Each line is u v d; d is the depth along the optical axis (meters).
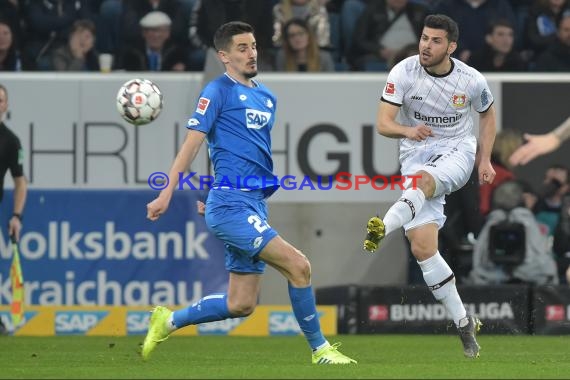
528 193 39.06
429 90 23.89
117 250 38.62
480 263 38.91
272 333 38.09
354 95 39.38
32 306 38.00
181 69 42.81
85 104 39.09
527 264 38.84
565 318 37.47
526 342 33.81
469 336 24.36
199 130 21.91
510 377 18.89
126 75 39.16
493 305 37.66
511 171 39.12
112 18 43.97
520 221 38.69
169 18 42.81
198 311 22.94
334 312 38.25
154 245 38.69
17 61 42.97
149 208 21.50
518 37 44.12
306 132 39.28
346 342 33.91
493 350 29.97
